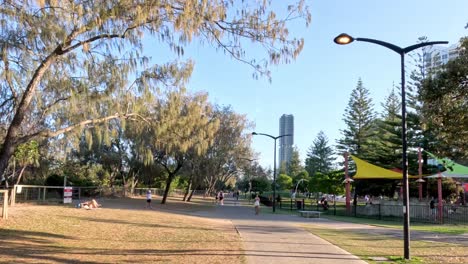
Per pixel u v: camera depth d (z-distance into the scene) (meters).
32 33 13.17
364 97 65.75
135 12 12.09
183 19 11.52
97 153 53.03
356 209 39.06
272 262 11.38
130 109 17.06
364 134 64.69
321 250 13.98
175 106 18.78
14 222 17.91
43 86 15.77
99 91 15.24
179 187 82.38
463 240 19.00
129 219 23.59
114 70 14.46
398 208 36.16
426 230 24.59
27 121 18.59
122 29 12.85
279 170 154.38
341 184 61.81
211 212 36.38
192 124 22.58
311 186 71.69
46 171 45.72
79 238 15.36
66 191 33.47
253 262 11.29
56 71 14.96
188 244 14.73
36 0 11.48
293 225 24.73
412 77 45.94
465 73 10.67
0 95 16.03
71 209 27.14
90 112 16.62
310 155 111.69
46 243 13.71
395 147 49.06
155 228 19.92
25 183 43.50
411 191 54.62
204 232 18.89
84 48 12.70
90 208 29.45
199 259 11.60
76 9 12.02
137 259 11.37
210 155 49.62
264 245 14.84
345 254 13.27
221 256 12.20
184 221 24.62
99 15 12.11
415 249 15.31
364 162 40.44
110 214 25.84
